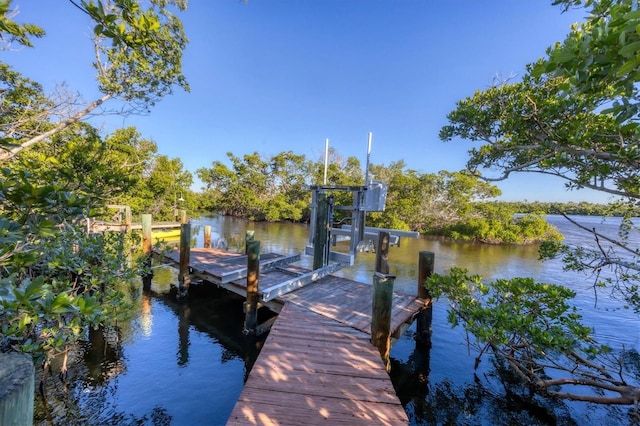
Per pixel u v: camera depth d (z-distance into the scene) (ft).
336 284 18.10
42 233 5.08
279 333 11.78
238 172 93.71
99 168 8.22
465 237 54.85
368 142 17.39
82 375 12.30
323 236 18.48
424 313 15.53
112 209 34.71
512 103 10.91
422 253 16.01
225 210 99.50
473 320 10.02
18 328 6.34
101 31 5.65
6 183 4.84
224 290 23.09
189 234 21.09
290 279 18.40
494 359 14.37
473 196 60.39
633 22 3.70
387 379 9.06
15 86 16.81
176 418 10.37
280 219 84.74
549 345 8.66
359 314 13.73
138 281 24.34
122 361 13.51
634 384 12.46
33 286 4.41
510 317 9.28
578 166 9.53
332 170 79.82
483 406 11.60
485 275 29.81
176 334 16.37
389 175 69.82
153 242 33.94
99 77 13.87
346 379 8.99
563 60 5.00
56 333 8.62
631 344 15.61
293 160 91.66
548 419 10.87
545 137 10.01
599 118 9.00
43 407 10.45
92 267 11.29
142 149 50.21
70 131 15.75
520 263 35.99
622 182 9.59
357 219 17.65
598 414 11.00
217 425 10.11
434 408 11.50
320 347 10.80
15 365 2.56
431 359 14.51
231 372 13.07
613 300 22.08
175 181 58.29
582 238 56.24
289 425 7.13
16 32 4.91
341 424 7.24
